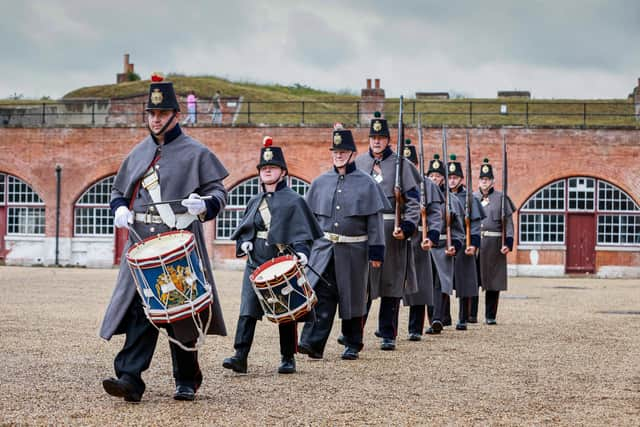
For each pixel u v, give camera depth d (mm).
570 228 41156
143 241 8852
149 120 9430
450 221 17125
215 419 8438
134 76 69875
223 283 31516
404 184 14039
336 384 10461
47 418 8414
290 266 10664
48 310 19484
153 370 11312
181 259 8602
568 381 10852
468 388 10305
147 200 9297
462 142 41094
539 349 13938
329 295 12625
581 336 15852
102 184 43031
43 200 43031
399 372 11445
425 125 41281
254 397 9578
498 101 51156
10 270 38562
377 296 13773
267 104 52250
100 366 11617
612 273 40906
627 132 40719
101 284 29109
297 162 41750
